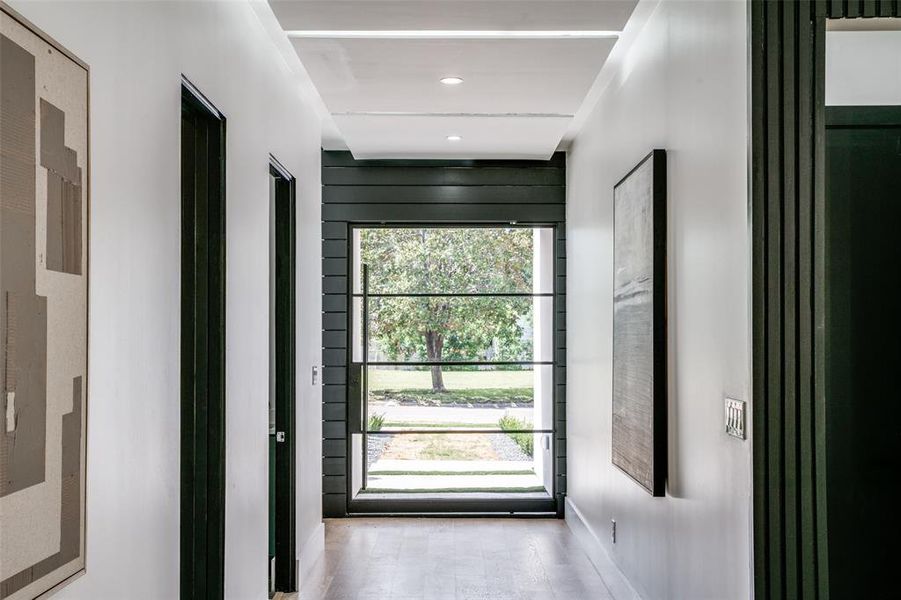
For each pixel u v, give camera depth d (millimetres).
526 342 6770
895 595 2924
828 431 2928
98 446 2014
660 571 3752
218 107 3133
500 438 6762
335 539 5949
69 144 1792
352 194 6684
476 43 3859
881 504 2930
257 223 3793
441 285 6781
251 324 3674
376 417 6754
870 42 2873
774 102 2568
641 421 3881
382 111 5156
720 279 2920
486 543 5820
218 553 3125
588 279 5617
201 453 3127
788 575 2557
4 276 1525
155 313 2441
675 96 3486
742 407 2666
